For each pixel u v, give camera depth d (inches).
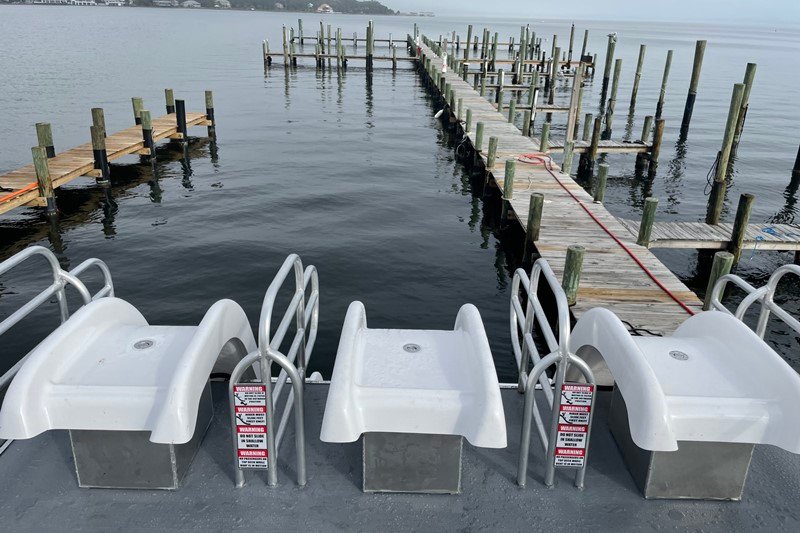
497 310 445.7
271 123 1157.7
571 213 532.7
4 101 1262.3
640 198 776.9
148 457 113.0
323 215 640.4
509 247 567.5
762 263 543.8
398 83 1782.7
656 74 2311.8
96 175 669.3
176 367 109.7
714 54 3543.3
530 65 1962.4
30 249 128.2
